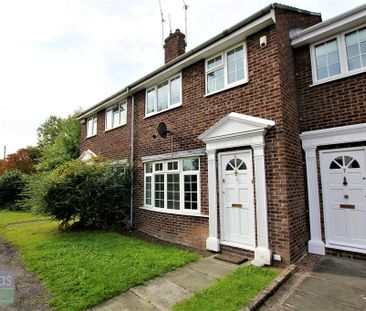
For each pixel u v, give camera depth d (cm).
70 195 895
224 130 635
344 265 504
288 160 547
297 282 432
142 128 985
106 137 1214
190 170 757
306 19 740
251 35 630
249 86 619
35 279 462
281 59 581
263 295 368
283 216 517
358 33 571
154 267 504
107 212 964
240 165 612
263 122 550
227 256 584
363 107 541
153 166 903
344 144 570
